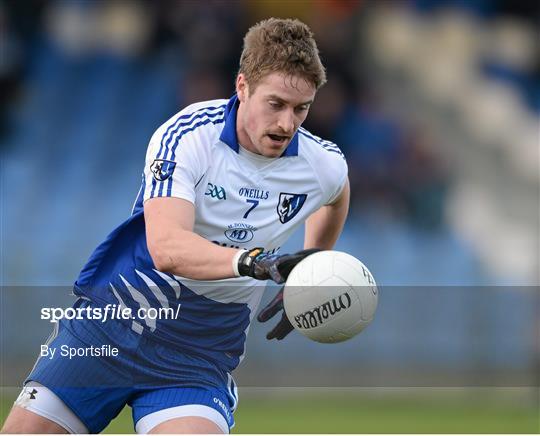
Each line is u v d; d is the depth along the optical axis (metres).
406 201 49.22
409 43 64.94
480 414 31.55
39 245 45.41
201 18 54.97
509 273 48.34
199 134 12.97
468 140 57.66
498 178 55.41
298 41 12.10
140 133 54.62
